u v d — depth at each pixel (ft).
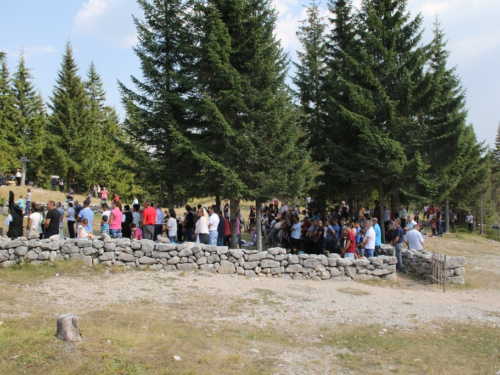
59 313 26.96
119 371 17.61
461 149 70.44
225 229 56.44
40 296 31.07
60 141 125.70
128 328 24.44
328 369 21.45
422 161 69.15
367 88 72.90
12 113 124.06
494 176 142.20
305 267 42.78
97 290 33.65
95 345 19.66
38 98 131.44
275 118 51.62
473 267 59.00
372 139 64.59
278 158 53.42
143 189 151.64
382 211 69.67
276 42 55.62
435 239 85.51
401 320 31.50
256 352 22.81
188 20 58.90
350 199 78.89
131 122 59.62
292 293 37.01
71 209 55.72
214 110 50.96
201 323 27.55
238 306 32.24
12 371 16.74
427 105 69.72
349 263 43.37
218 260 42.01
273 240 64.34
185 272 40.91
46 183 137.69
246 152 52.24
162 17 60.85
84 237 43.80
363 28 74.90
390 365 22.62
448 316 33.19
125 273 39.29
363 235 50.93
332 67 78.38
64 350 18.71
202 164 53.06
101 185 143.95
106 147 149.28
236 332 26.43
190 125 60.80
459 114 76.95
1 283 34.14
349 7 78.43
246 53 55.47
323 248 50.24
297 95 77.61
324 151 71.20
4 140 115.44
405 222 68.13
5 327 22.00
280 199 54.95
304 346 25.07
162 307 30.35
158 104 58.29
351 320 30.89
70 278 36.76
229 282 38.91
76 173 130.31
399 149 64.85
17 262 39.04
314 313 32.01
